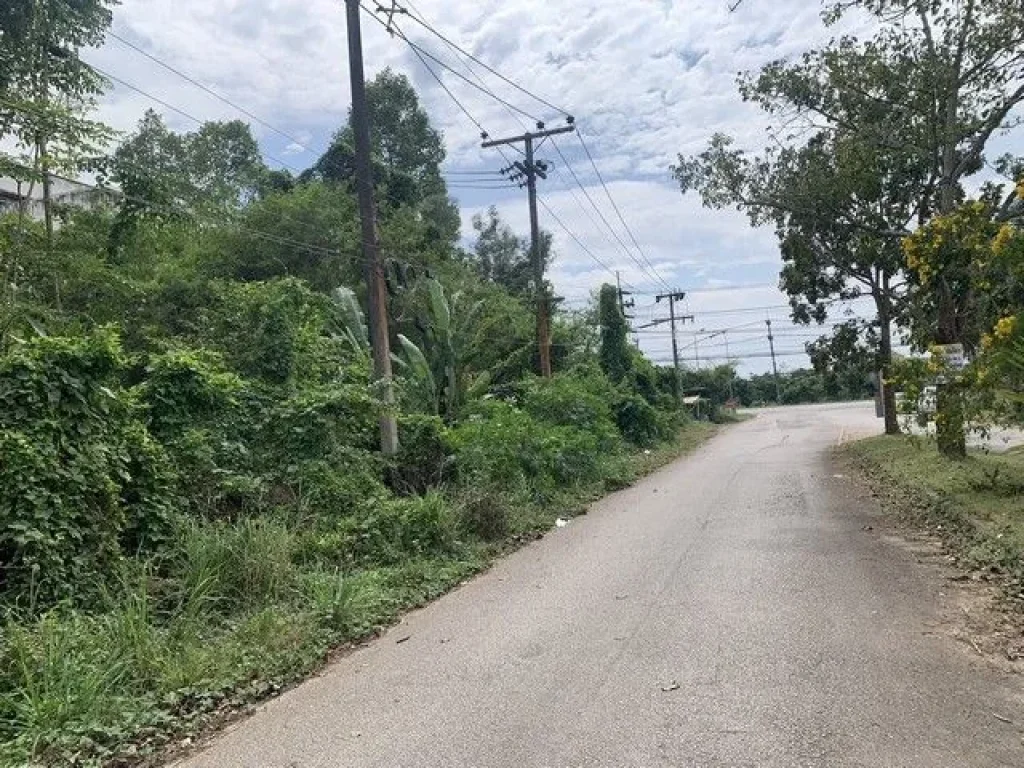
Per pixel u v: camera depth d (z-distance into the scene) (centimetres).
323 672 621
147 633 611
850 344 2502
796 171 1875
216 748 484
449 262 3061
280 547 820
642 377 3991
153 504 817
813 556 888
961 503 1125
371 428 1357
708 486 1667
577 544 1087
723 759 409
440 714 503
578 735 452
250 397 1185
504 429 1551
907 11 1566
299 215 2438
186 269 2123
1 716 502
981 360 1126
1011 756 403
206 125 3341
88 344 772
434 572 928
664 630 639
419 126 4066
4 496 663
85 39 1688
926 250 1258
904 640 587
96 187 1466
